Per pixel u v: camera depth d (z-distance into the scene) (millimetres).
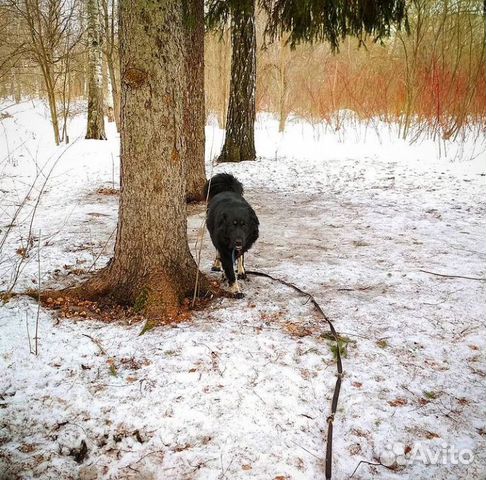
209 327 3723
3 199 8719
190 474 2393
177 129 3850
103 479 2371
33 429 2627
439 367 3268
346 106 16359
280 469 2430
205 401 2875
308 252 5754
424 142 12547
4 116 22828
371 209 7723
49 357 3264
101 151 14266
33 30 14227
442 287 4520
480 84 11875
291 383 3066
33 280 4523
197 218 7363
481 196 8055
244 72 11453
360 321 3883
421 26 12766
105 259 5262
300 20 6207
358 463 2506
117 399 2877
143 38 3477
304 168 11148
